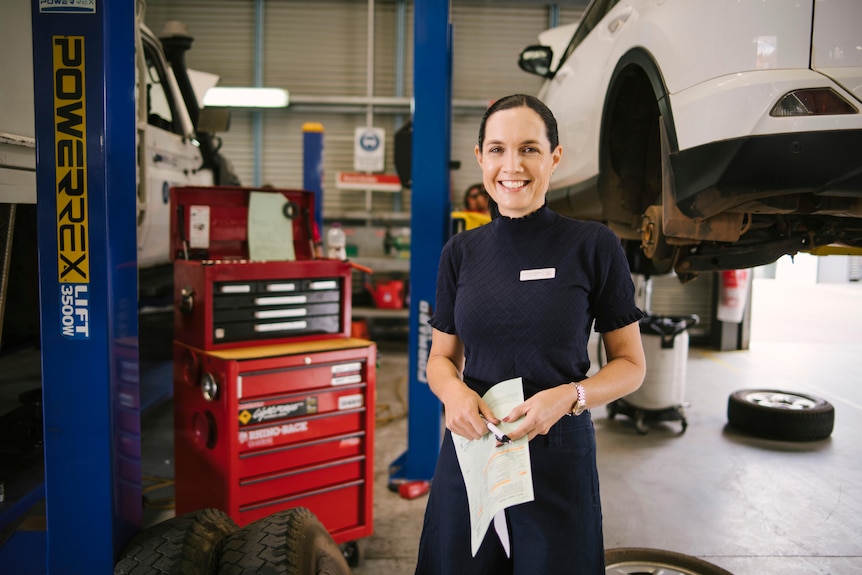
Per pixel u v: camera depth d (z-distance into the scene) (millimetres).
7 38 2312
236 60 7238
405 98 7027
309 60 7250
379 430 3906
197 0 7152
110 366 1628
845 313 9102
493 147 1227
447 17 2826
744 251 2445
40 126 1576
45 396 1634
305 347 2287
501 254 1262
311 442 2230
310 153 4953
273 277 2309
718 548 2439
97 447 1634
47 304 1617
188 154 4484
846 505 2822
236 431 2072
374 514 2730
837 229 2371
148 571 1563
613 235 1239
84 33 1547
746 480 3100
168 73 4246
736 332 6543
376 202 7348
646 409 3812
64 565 1660
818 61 1811
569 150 3348
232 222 2545
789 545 2463
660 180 2883
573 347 1215
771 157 1847
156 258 4098
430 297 2934
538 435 1215
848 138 1777
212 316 2195
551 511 1201
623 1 2822
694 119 2021
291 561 1566
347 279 2486
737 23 1905
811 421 3639
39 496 2010
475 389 1266
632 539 2504
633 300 1248
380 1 7172
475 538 1116
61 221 1594
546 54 3885
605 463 3326
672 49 2176
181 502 2350
